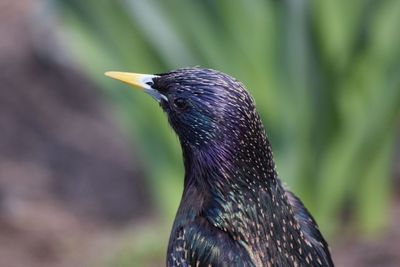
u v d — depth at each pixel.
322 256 6.42
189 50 12.17
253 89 12.19
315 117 11.98
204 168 6.32
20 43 17.38
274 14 11.58
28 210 14.08
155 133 12.81
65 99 16.77
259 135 6.23
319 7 11.29
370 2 11.62
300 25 11.28
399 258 11.84
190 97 6.29
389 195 13.90
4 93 16.55
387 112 12.20
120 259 12.36
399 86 11.99
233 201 6.26
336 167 12.42
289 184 12.27
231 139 6.21
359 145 12.27
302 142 12.16
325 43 11.55
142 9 12.00
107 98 15.65
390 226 12.87
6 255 12.83
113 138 16.22
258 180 6.24
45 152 15.71
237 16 11.96
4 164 15.32
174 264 6.33
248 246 6.20
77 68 16.98
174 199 13.05
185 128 6.35
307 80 11.76
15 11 18.17
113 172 15.41
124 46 12.27
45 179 15.06
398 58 11.94
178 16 12.06
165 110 6.46
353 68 11.96
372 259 11.86
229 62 12.17
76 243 13.19
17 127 16.08
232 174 6.24
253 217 6.23
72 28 12.46
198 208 6.35
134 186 15.10
